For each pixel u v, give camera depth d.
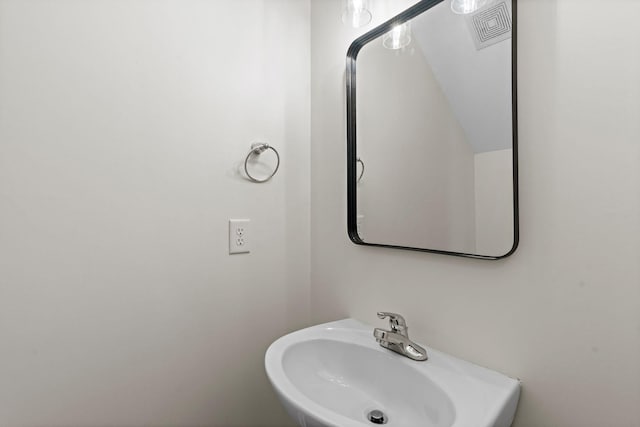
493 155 0.78
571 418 0.67
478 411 0.65
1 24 0.80
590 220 0.64
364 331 1.06
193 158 1.08
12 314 0.82
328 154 1.28
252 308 1.22
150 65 1.00
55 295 0.87
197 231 1.09
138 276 0.99
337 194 1.24
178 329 1.06
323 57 1.31
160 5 1.02
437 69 0.91
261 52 1.24
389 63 1.04
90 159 0.91
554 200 0.69
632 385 0.59
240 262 1.19
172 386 1.05
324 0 1.31
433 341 0.92
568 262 0.67
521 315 0.74
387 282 1.05
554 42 0.69
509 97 0.75
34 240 0.84
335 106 1.25
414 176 0.97
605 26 0.62
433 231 0.91
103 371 0.93
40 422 0.85
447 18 0.88
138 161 0.98
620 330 0.61
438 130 0.90
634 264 0.59
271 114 1.26
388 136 1.04
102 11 0.93
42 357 0.85
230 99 1.16
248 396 1.21
